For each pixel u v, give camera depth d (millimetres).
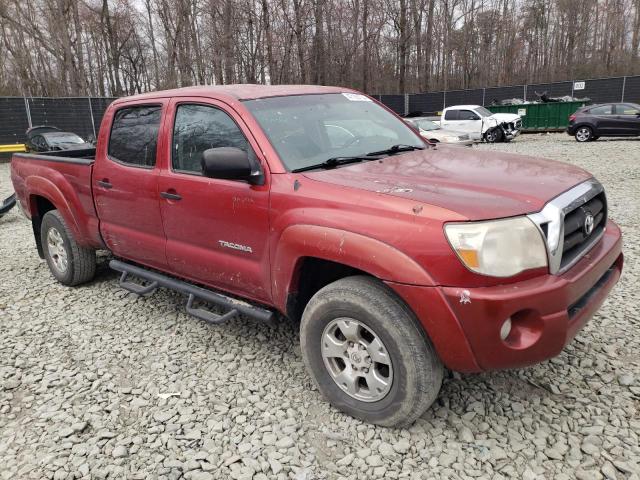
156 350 4031
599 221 3256
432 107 36344
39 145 19922
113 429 3107
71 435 3072
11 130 23562
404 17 40156
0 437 3094
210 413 3209
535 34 50719
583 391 3225
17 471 2803
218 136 3580
